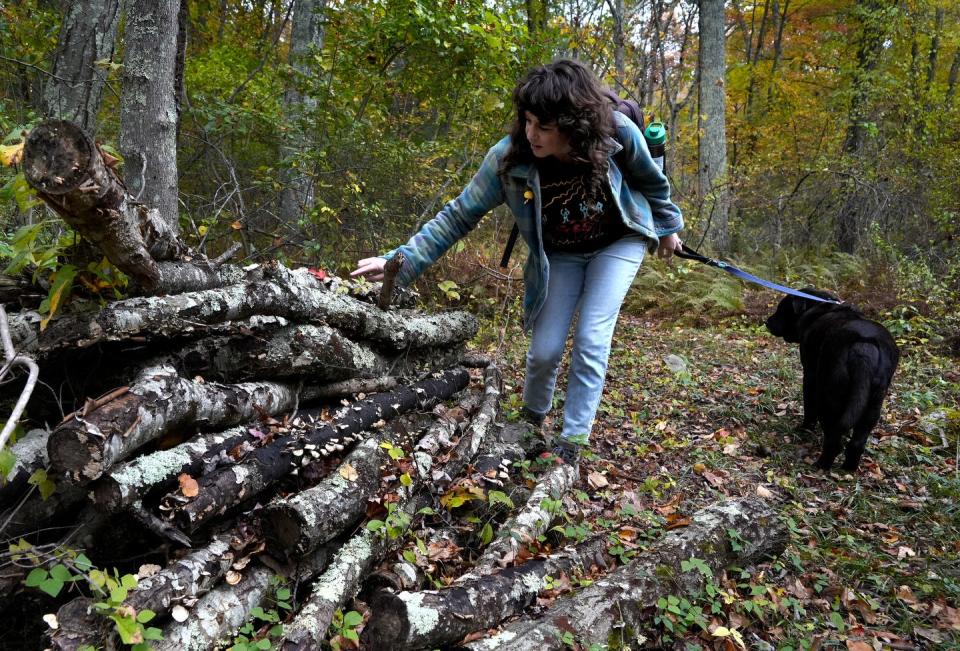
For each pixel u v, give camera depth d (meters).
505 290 7.51
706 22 13.02
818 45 17.64
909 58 14.26
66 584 1.91
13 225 3.71
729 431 4.55
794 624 2.46
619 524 3.00
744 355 6.75
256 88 7.20
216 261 2.66
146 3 3.95
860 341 3.94
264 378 2.64
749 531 2.84
